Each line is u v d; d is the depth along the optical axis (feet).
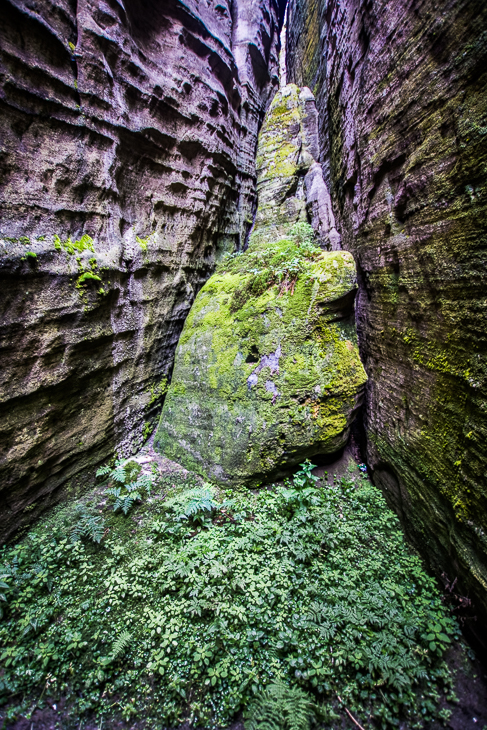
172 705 8.89
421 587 11.20
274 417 15.57
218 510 14.58
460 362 9.70
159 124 18.13
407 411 13.12
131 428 18.47
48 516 13.84
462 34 9.16
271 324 16.15
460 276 9.59
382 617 10.05
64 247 13.25
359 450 18.57
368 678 9.10
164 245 19.11
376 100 14.76
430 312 11.35
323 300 15.38
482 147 8.59
